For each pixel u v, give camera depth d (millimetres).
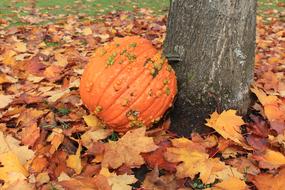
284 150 1621
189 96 1700
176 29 1711
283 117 1713
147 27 3178
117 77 1627
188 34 1681
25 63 2352
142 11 3773
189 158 1557
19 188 1400
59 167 1565
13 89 2080
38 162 1558
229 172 1532
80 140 1646
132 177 1490
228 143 1642
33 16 3473
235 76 1682
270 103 1734
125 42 1726
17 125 1794
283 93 1920
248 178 1526
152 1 4195
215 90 1682
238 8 1626
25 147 1582
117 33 3020
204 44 1658
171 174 1554
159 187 1492
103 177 1451
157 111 1641
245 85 1718
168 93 1642
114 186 1462
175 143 1612
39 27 3121
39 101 1921
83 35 2951
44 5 3893
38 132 1671
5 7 3750
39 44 2715
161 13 3754
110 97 1624
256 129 1706
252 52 1716
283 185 1464
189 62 1688
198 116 1710
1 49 2629
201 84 1682
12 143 1601
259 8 3900
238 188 1453
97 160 1587
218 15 1631
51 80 2158
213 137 1673
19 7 3764
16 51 2584
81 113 1830
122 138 1588
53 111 1862
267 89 1960
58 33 2986
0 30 3047
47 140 1655
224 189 1456
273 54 2604
